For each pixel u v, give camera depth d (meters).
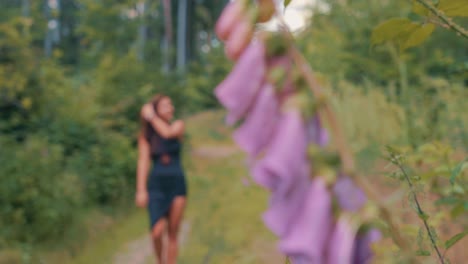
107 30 20.64
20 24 10.85
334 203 0.74
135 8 21.38
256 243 5.62
